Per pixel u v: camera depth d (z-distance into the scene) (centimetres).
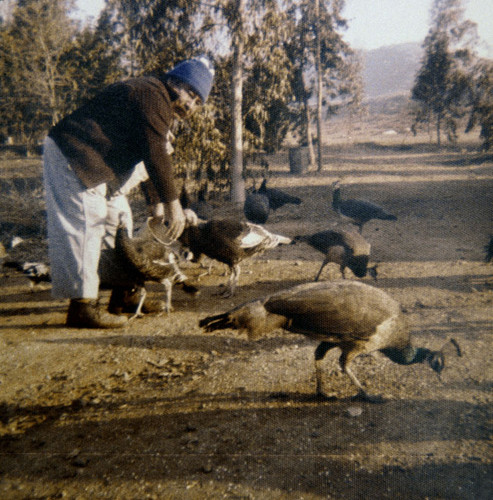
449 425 184
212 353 325
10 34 877
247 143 1077
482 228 582
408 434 182
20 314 446
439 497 139
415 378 242
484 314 313
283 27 1030
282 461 178
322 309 235
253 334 246
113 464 190
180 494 165
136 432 220
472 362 238
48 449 207
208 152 960
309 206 984
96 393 272
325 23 1562
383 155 1745
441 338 274
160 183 221
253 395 254
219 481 171
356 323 233
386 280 449
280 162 1806
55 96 959
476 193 763
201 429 216
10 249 703
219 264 611
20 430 231
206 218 784
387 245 600
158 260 348
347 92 1989
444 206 714
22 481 182
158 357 325
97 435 220
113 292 388
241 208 973
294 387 260
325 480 162
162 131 218
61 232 214
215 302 450
